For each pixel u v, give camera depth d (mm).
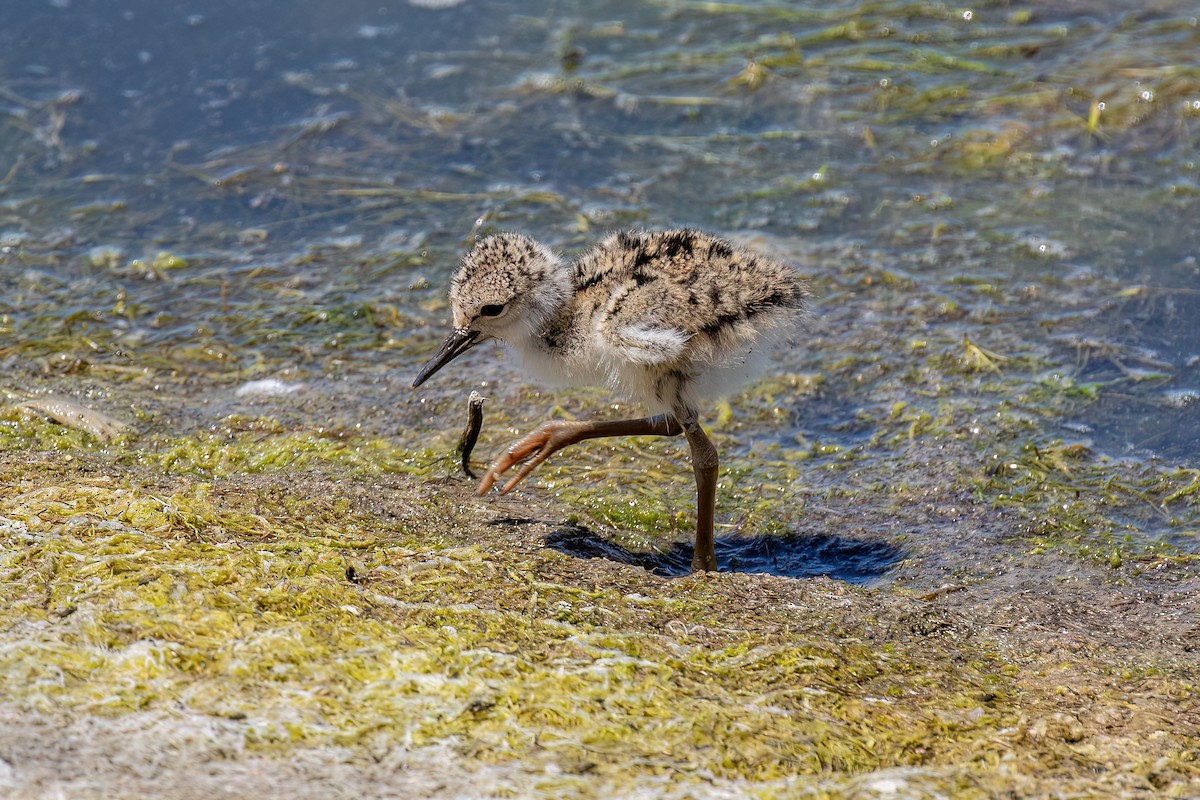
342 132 15508
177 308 12422
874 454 10258
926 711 6387
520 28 17766
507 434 10469
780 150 15133
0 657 5898
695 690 6324
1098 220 13562
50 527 7285
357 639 6418
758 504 9602
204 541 7398
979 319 12070
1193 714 6492
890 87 16062
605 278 8828
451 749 5652
